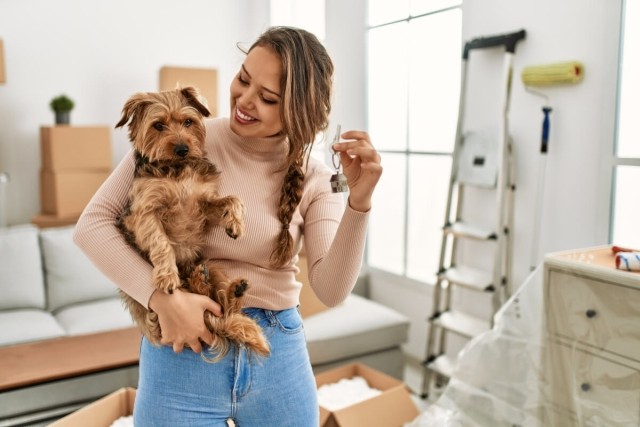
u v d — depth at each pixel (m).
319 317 2.86
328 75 1.18
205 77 4.29
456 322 2.72
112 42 4.46
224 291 1.11
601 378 1.71
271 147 1.21
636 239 2.16
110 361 2.23
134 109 1.23
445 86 3.02
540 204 2.39
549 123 2.39
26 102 4.24
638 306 1.61
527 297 1.94
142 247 1.11
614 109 2.17
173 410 1.09
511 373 1.96
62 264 3.09
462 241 2.92
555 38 2.36
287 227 1.17
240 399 1.11
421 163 3.24
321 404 2.23
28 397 2.07
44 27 4.22
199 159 1.20
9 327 2.70
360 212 1.12
